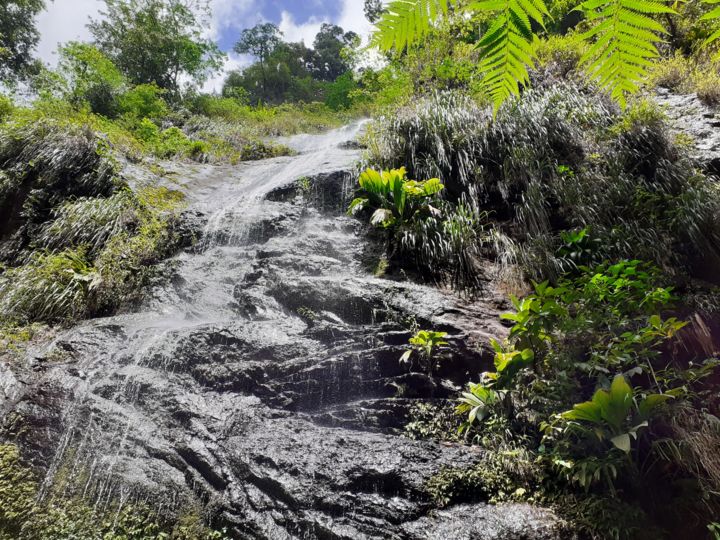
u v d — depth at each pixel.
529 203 5.64
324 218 6.19
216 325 4.19
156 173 7.86
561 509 2.63
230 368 3.72
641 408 2.81
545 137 6.32
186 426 3.18
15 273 5.50
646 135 6.04
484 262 5.26
